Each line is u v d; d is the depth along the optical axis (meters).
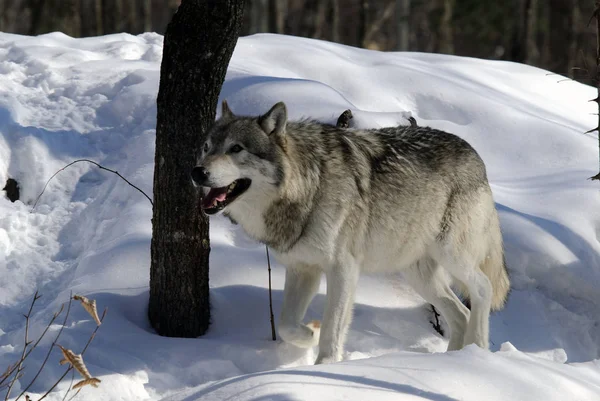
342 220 9.37
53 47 16.97
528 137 14.99
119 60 16.39
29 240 12.02
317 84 14.64
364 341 10.23
